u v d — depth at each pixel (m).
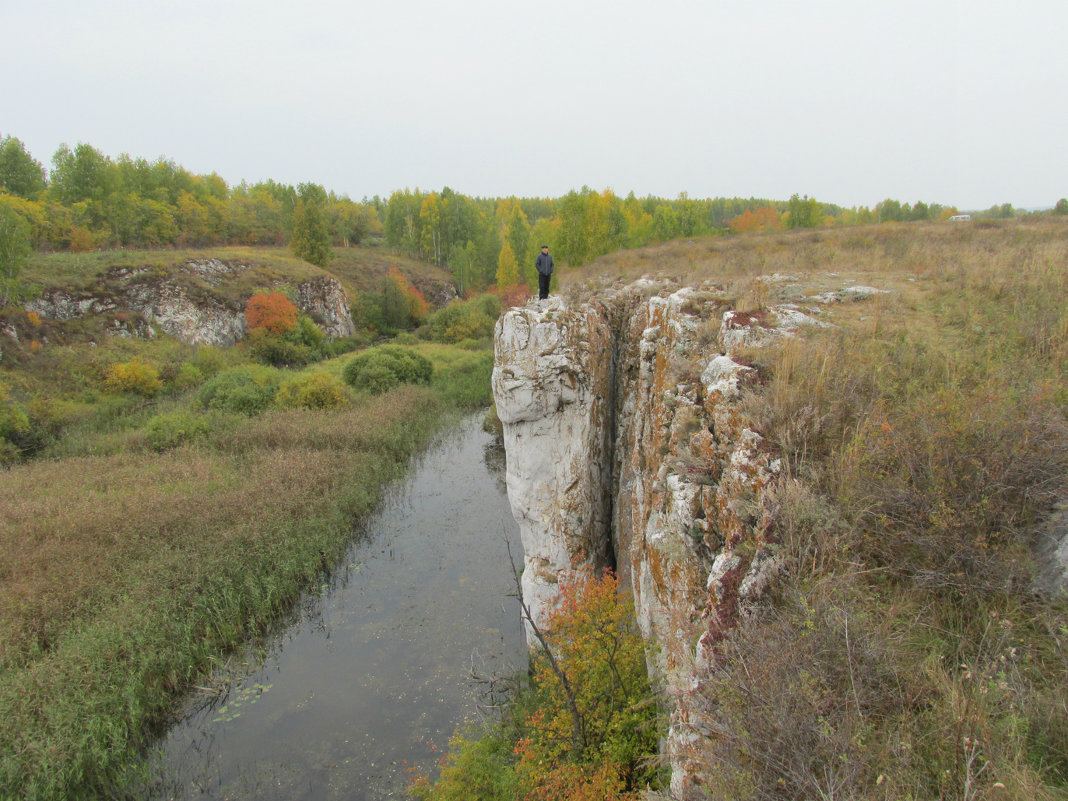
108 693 10.98
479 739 10.65
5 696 10.21
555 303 11.78
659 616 7.13
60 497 17.97
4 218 33.78
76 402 30.83
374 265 72.94
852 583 4.06
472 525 19.11
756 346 7.20
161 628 12.59
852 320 8.20
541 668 11.17
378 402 29.88
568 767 8.49
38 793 9.33
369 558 17.20
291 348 44.16
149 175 61.50
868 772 3.09
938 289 9.52
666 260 22.45
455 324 51.81
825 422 5.43
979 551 3.89
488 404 33.47
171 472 20.33
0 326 33.00
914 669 3.56
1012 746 2.91
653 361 10.08
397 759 10.70
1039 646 3.45
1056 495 3.93
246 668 12.83
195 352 40.44
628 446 12.23
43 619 12.42
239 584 14.49
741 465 5.35
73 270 40.12
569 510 11.69
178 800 9.97
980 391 5.23
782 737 3.27
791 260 14.53
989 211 53.81
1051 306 7.43
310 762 10.65
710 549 5.68
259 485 18.94
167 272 44.09
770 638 3.94
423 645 13.54
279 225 73.94
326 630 14.09
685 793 4.41
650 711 8.76
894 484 4.50
